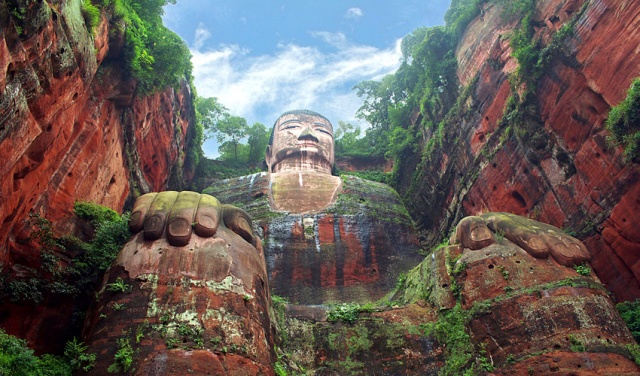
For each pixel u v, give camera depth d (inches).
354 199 1160.8
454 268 660.1
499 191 878.4
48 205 578.2
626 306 611.8
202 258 538.6
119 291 510.9
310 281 970.1
